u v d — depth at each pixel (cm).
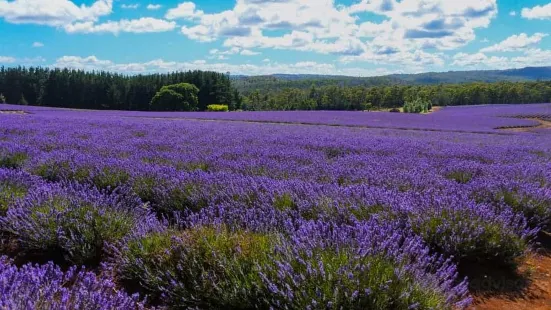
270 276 276
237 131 1655
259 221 383
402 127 2638
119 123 1945
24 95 8300
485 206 438
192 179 546
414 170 696
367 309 248
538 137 2023
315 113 4394
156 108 7319
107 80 8225
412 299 254
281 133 1614
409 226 388
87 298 232
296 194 478
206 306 285
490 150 1158
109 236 378
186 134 1402
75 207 409
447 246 368
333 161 843
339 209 422
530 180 648
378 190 481
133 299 246
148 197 547
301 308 248
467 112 5056
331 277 257
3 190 473
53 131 1352
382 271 271
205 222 364
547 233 491
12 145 882
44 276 260
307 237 306
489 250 370
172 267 309
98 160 688
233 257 300
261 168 695
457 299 311
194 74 8569
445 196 461
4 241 409
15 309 209
